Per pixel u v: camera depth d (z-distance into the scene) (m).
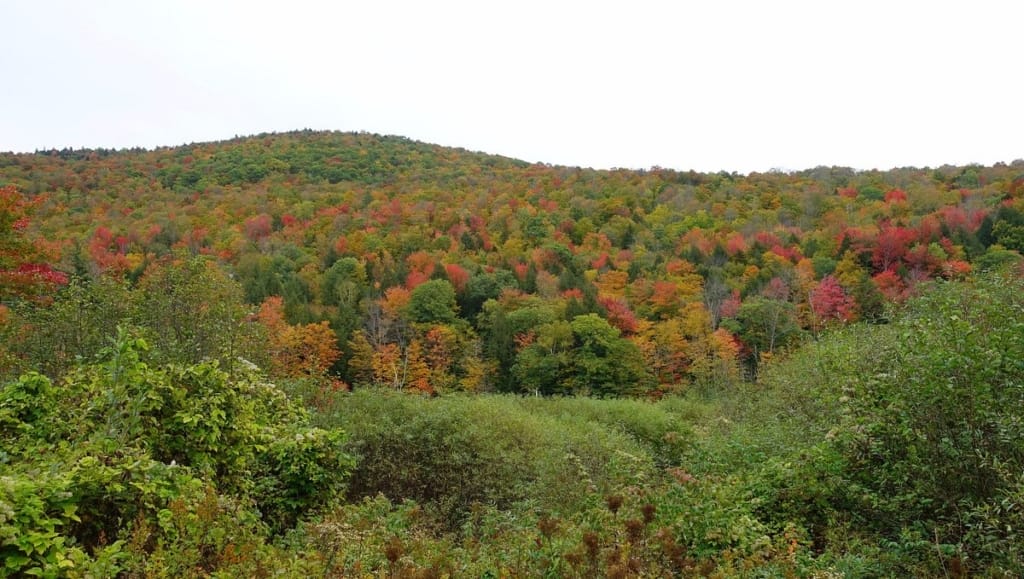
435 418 11.14
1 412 5.88
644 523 5.40
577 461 9.09
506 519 7.87
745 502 7.08
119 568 4.07
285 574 4.41
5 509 3.85
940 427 6.08
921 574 5.46
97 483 4.76
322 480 7.69
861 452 6.78
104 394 5.94
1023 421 5.44
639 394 37.75
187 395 6.76
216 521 5.00
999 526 5.31
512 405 16.73
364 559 5.05
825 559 5.84
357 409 11.65
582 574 4.62
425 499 10.57
